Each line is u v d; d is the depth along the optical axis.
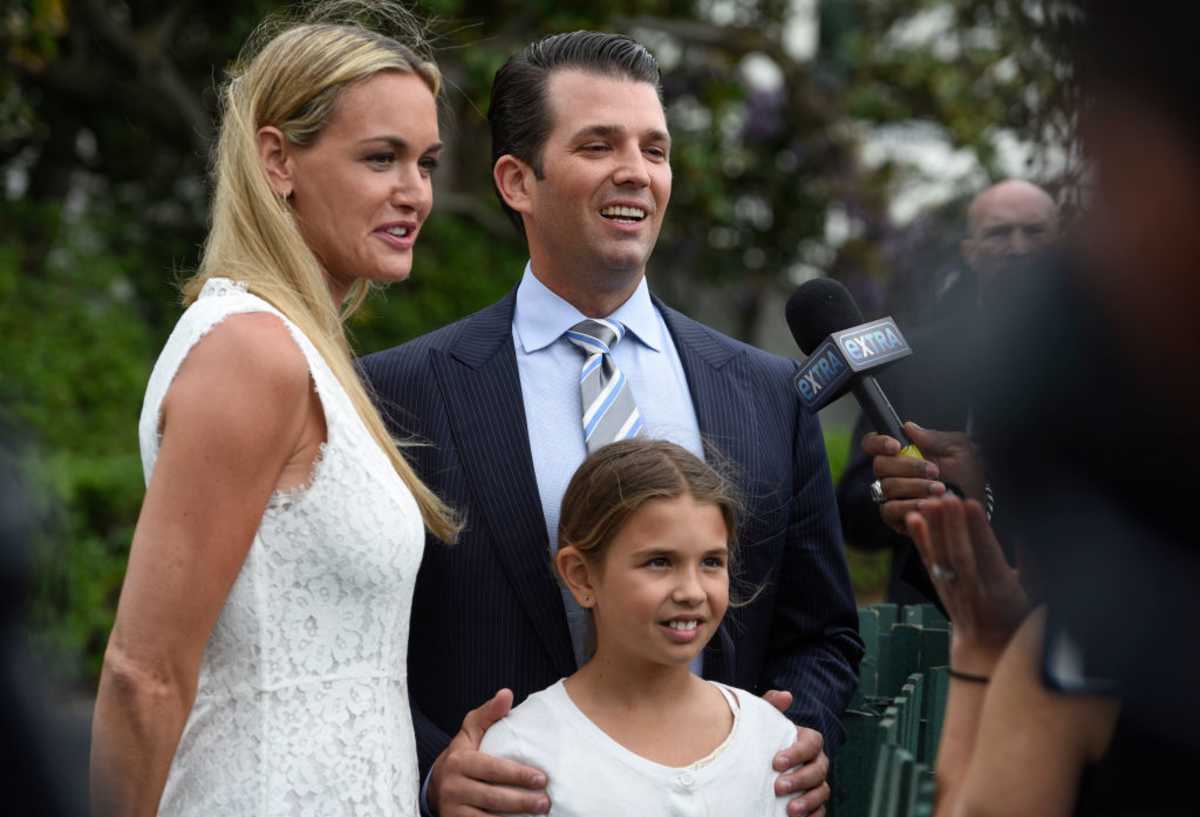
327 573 2.10
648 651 2.27
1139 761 1.21
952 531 1.39
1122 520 1.19
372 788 2.13
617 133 2.61
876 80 11.83
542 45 2.73
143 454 2.17
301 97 2.27
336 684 2.12
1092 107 1.14
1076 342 1.19
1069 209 1.22
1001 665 1.34
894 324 2.41
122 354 8.84
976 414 1.38
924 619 3.30
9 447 1.25
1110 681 1.23
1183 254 1.12
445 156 10.21
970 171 10.88
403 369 2.68
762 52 11.30
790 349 14.23
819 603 2.72
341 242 2.30
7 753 1.15
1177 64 1.09
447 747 2.38
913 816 1.76
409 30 2.83
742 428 2.69
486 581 2.54
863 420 3.81
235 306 2.10
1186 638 1.17
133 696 1.97
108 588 6.73
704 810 2.23
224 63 9.61
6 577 1.17
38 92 10.11
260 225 2.24
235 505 2.03
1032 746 1.29
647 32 11.19
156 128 10.45
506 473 2.57
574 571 2.38
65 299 8.95
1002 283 1.31
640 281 2.75
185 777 2.10
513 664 2.52
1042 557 1.26
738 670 2.61
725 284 12.46
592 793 2.22
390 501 2.16
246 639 2.08
